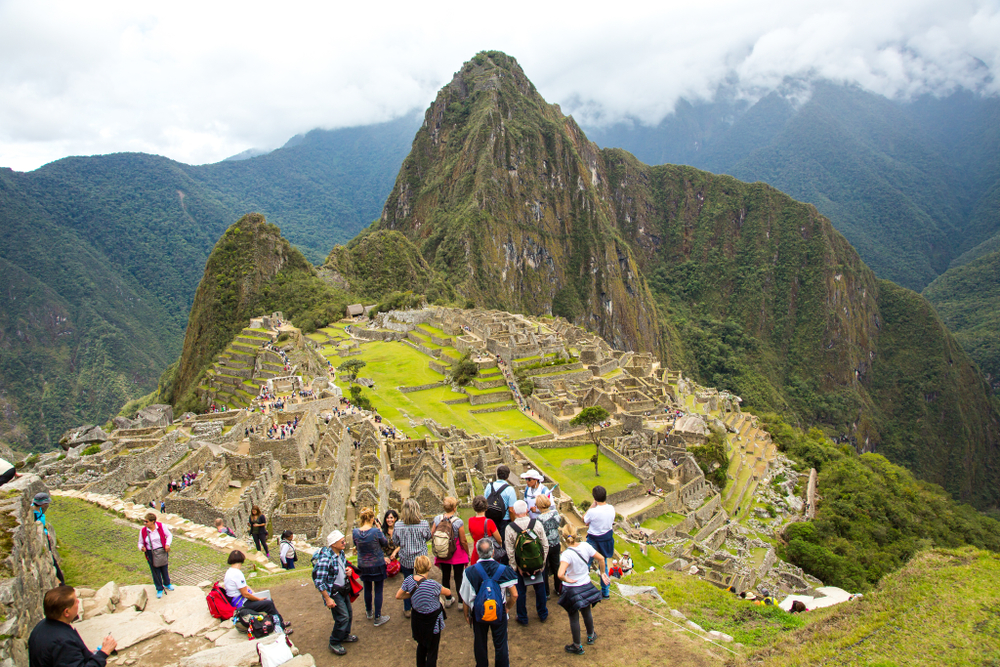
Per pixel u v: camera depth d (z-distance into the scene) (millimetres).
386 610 18062
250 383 97875
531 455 68375
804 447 107125
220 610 16109
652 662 15820
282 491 37375
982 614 18219
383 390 94000
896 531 84062
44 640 12539
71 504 29203
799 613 21922
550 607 18328
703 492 67375
